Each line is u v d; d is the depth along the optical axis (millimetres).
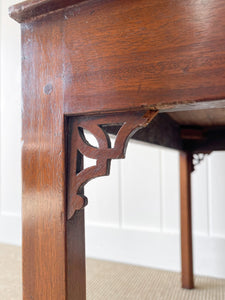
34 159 408
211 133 938
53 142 394
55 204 389
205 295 941
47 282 390
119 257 1340
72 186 385
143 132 599
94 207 1422
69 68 384
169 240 1238
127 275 1143
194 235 1186
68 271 383
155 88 328
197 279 1104
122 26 349
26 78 419
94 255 1398
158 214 1282
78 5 379
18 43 1715
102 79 360
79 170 393
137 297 927
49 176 395
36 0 396
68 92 383
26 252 408
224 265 1130
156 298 918
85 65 372
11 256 1410
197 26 310
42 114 404
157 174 1289
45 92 402
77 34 379
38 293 396
